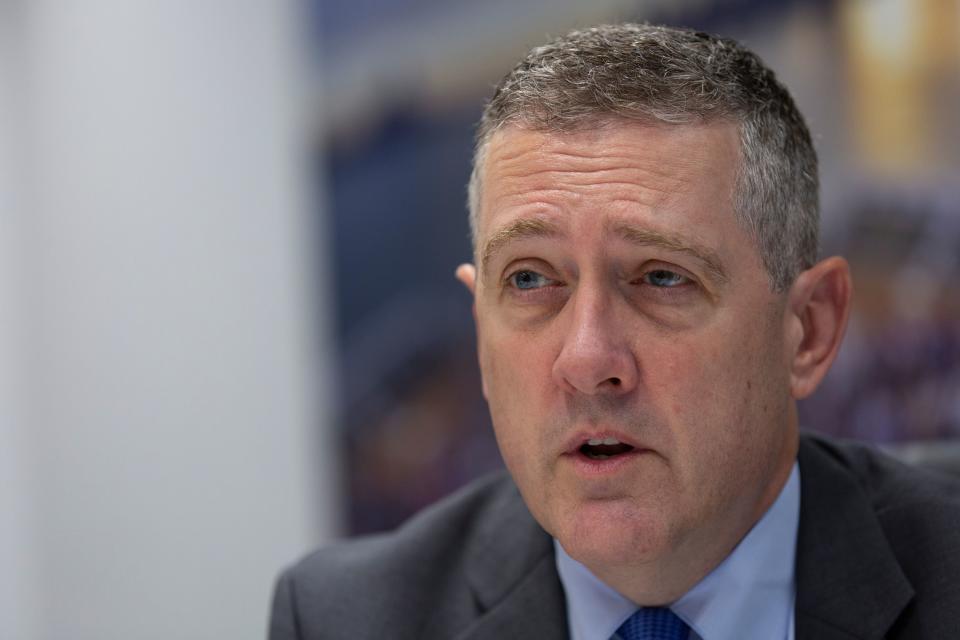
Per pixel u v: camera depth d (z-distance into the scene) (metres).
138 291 10.79
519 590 3.90
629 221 3.06
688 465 3.14
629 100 3.15
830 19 6.56
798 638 3.52
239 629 9.98
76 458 11.79
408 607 4.04
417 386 8.50
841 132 6.59
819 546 3.66
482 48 7.97
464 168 8.09
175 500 10.56
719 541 3.45
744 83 3.32
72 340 11.71
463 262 8.12
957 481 4.10
